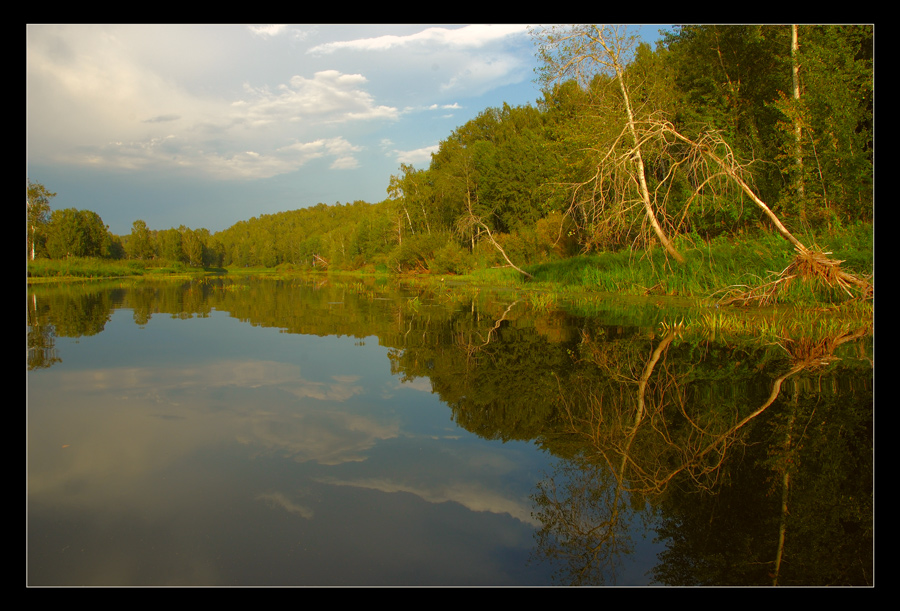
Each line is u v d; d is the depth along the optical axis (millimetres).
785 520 2451
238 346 7023
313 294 18609
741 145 14117
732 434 3502
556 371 5359
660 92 14852
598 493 2721
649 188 14414
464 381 5004
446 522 2434
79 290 20891
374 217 58406
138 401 4391
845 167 11156
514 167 30047
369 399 4422
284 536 2293
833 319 7598
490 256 26047
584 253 19812
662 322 8688
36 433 3582
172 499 2639
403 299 15680
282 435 3555
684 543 2289
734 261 11555
